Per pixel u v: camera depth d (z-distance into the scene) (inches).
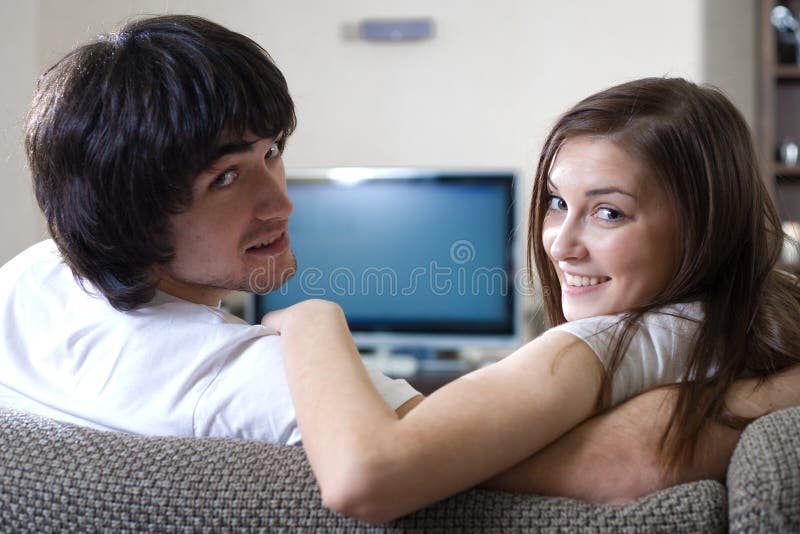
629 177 30.2
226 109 29.8
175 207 30.8
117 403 31.2
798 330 33.1
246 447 27.6
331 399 25.8
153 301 33.4
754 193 32.4
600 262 31.2
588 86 128.6
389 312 128.5
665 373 30.0
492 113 130.2
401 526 25.1
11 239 108.0
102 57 30.9
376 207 127.3
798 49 126.2
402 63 131.3
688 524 24.4
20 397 33.0
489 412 25.4
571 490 27.2
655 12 126.9
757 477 23.7
